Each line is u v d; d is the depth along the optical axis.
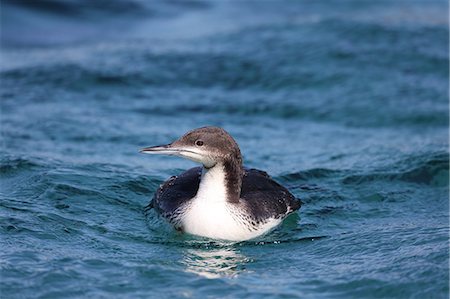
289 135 18.14
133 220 12.55
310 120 19.39
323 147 17.11
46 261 10.70
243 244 11.75
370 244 11.65
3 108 18.88
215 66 22.36
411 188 14.30
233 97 20.56
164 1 31.30
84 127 17.61
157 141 17.00
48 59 23.30
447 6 30.00
